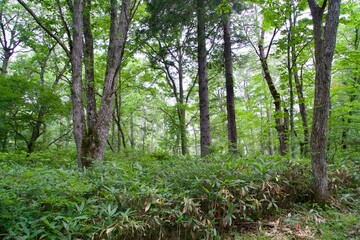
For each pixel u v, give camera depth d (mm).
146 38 9023
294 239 3371
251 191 3998
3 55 15062
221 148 8797
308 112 8844
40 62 13703
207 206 3619
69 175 3877
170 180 3938
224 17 8055
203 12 8086
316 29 4391
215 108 17078
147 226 3021
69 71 11805
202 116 9391
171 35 9891
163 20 8500
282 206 4309
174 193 3586
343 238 3293
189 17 8430
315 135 4453
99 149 5949
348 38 10594
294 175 4688
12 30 14672
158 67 13086
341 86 9383
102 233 2762
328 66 4266
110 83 6508
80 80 5980
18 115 9445
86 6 7168
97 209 2938
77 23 5922
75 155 8516
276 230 3561
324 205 4270
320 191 4387
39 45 12164
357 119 8320
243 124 17062
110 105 6445
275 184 4176
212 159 5324
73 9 6074
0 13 14125
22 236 2490
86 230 2752
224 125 17016
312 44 7574
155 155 8875
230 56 9172
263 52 10000
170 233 3232
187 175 3938
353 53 7430
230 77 9133
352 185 5176
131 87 12961
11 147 9914
